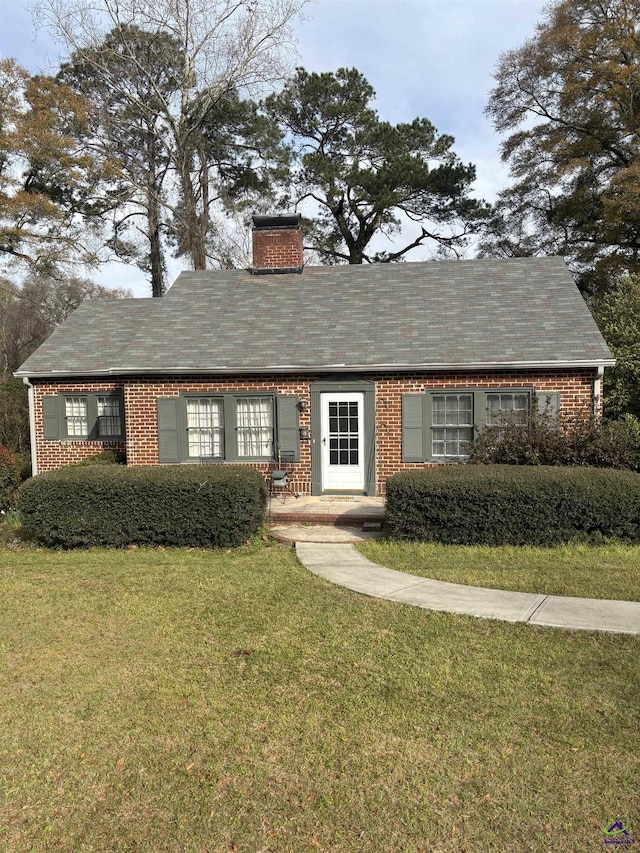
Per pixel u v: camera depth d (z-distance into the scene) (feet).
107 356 49.16
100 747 13.08
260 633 18.93
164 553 30.14
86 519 31.35
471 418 39.86
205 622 20.01
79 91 85.51
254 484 31.27
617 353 44.98
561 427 37.78
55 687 15.70
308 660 16.89
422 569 25.75
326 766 12.26
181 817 10.98
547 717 13.80
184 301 50.26
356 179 86.89
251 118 89.66
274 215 53.26
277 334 44.04
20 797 11.62
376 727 13.56
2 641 18.80
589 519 28.50
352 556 28.32
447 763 12.27
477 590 22.71
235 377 42.01
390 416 40.63
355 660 16.81
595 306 55.36
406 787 11.60
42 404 49.98
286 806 11.18
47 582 25.17
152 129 85.61
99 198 85.25
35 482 31.48
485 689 15.07
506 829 10.49
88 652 17.81
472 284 47.34
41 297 137.18
